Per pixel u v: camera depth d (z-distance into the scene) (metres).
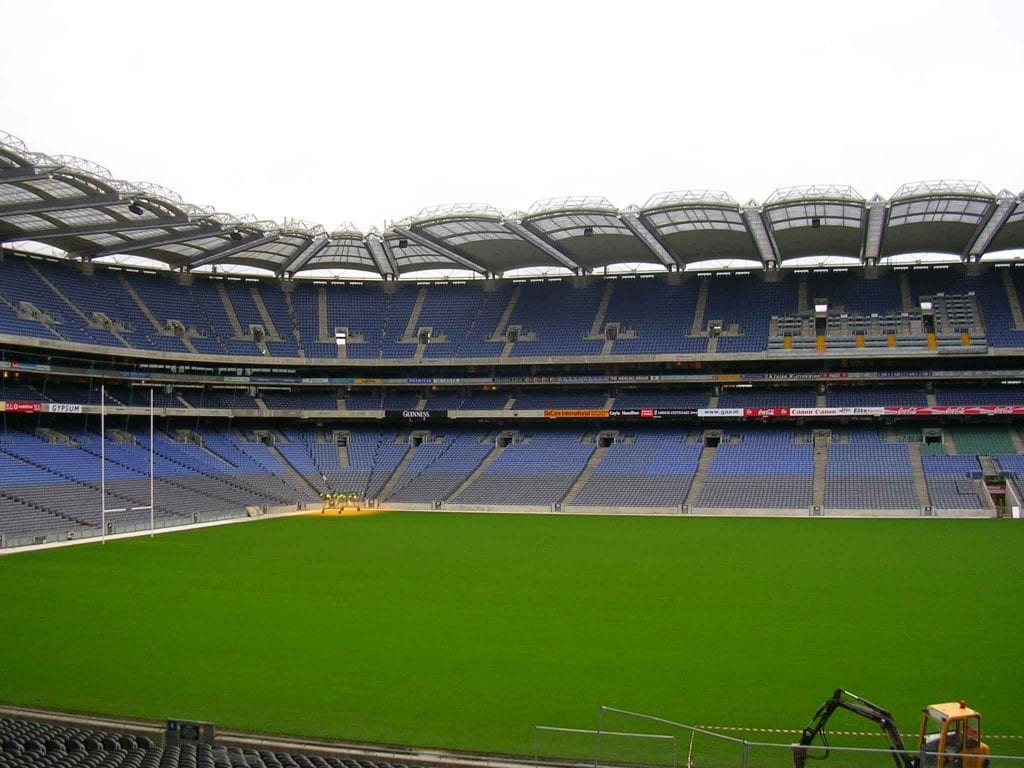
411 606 34.56
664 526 63.28
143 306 84.50
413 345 91.56
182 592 37.75
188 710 22.34
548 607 34.16
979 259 84.56
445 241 80.50
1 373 72.12
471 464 85.69
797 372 82.50
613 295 92.81
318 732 20.83
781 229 71.94
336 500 79.56
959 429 78.31
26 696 23.44
